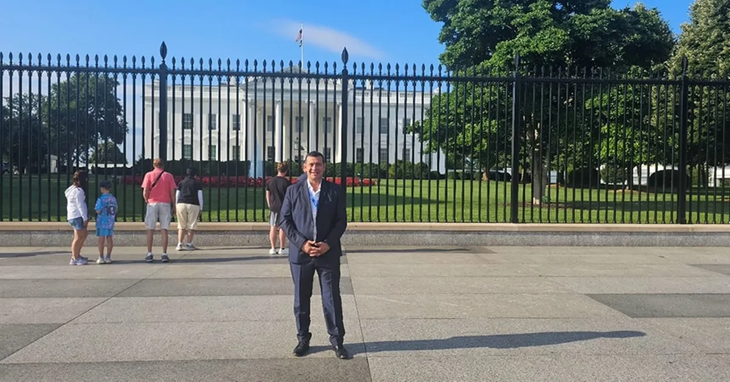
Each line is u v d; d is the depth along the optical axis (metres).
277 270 8.38
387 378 4.07
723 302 6.46
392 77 10.57
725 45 23.33
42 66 10.16
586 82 10.83
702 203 22.19
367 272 8.24
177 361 4.37
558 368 4.28
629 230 11.05
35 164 33.44
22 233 10.42
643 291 7.04
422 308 6.08
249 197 22.89
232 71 10.34
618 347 4.78
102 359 4.40
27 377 4.02
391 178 38.50
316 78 10.45
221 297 6.55
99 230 8.84
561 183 34.22
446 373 4.17
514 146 11.17
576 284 7.45
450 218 14.05
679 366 4.33
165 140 10.57
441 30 20.48
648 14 18.97
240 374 4.12
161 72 10.35
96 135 10.30
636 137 17.11
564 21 18.00
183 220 10.28
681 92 11.07
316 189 4.59
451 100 17.31
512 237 10.98
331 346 4.78
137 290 6.92
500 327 5.36
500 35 19.02
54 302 6.25
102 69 10.27
